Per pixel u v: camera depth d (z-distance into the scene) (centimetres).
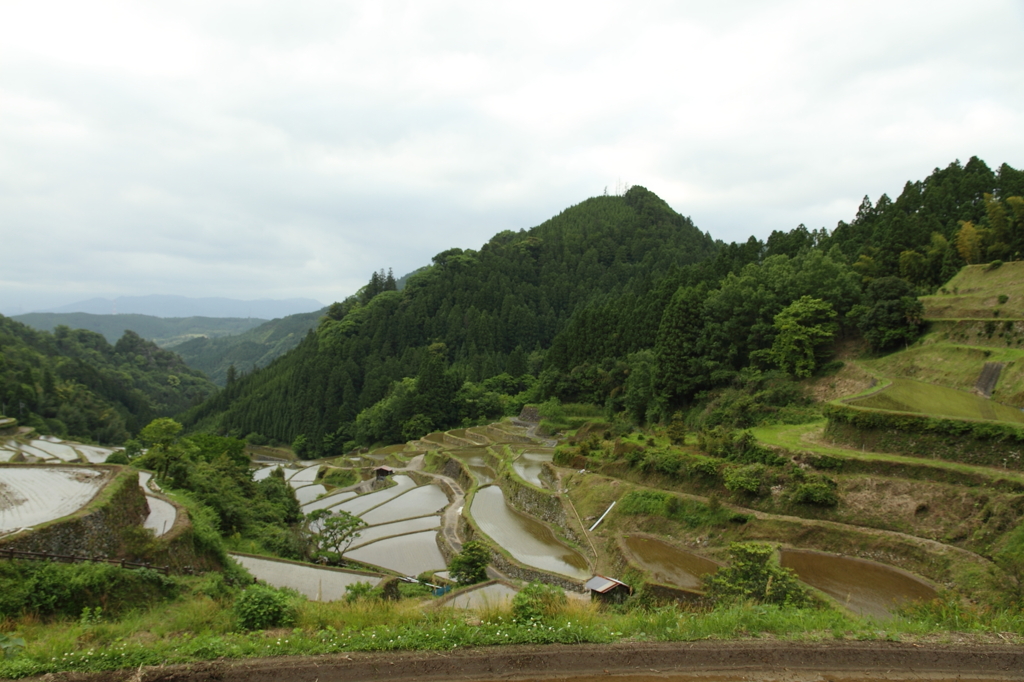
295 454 11300
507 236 19500
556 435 7112
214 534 2631
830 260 5562
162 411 16700
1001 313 4447
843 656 1250
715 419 5094
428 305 14050
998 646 1299
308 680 1104
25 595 1507
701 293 6269
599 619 1462
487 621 1425
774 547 2706
